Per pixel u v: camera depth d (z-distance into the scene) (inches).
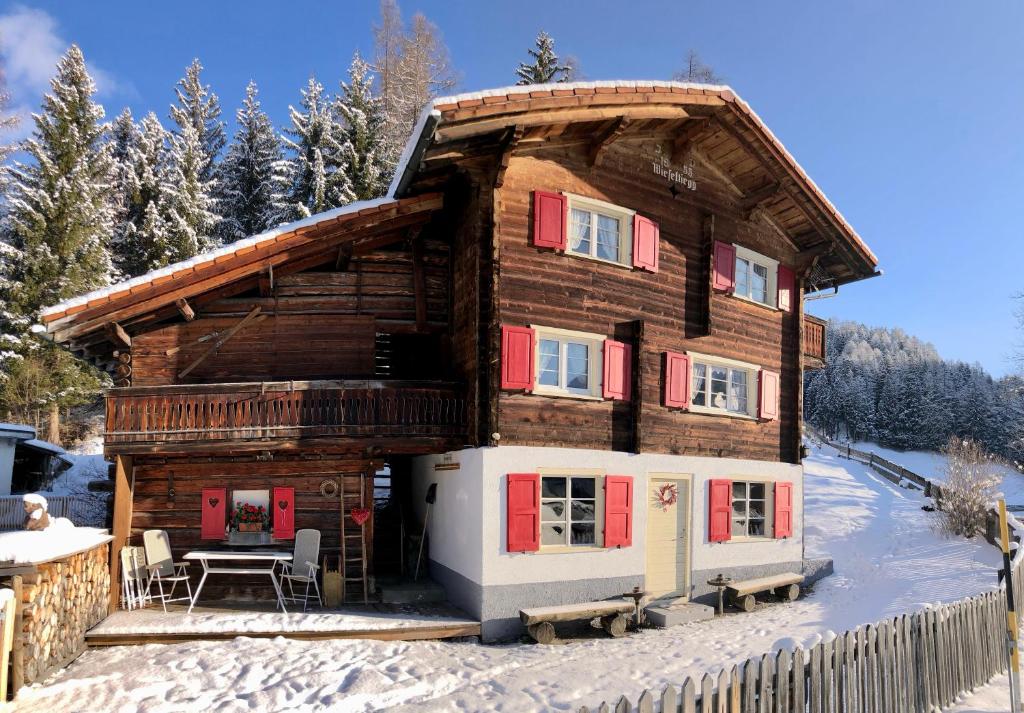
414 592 486.6
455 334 518.6
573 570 466.6
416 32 1565.0
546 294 482.3
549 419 474.0
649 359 532.4
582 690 297.3
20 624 283.9
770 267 655.8
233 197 1393.9
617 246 530.9
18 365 1010.1
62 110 1130.7
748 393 619.5
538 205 478.9
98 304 432.8
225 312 506.9
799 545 626.2
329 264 526.9
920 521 797.9
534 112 443.5
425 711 267.4
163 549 446.9
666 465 530.3
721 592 509.4
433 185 498.0
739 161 588.1
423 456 599.2
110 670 324.2
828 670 221.5
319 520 483.8
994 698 290.8
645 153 550.3
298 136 1240.2
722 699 187.9
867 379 2950.3
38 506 340.8
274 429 446.6
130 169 1309.1
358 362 519.2
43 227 1069.8
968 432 2596.0
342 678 312.2
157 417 440.5
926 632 273.6
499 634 430.3
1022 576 406.6
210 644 365.1
